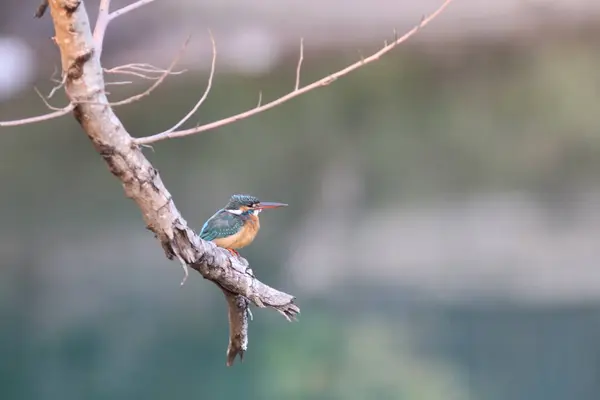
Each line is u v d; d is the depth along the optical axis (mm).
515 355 14477
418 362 14227
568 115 22672
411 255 17609
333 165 21500
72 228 18547
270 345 14930
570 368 14766
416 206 19484
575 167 21062
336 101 23438
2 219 18953
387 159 21719
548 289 15852
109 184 20797
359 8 24422
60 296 16188
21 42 22344
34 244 17859
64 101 21844
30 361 14375
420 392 13695
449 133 22750
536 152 21578
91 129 3113
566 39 24766
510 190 20031
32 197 20031
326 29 24062
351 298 16250
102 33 3160
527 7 24719
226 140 21906
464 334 15133
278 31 23984
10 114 22219
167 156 21453
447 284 16250
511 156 21453
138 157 3213
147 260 17453
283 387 14336
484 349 14820
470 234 17906
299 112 23000
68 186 20656
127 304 16031
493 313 15281
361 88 23703
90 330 15055
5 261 17312
